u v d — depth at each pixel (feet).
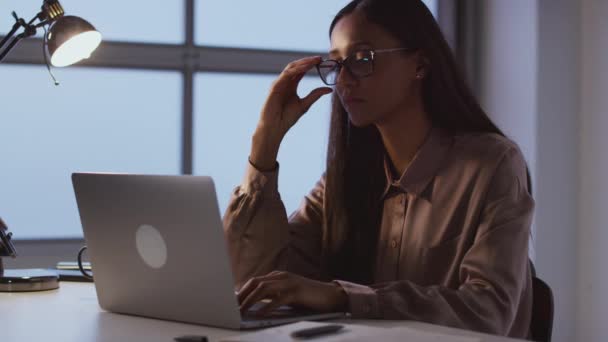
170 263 4.28
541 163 12.57
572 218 12.67
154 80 12.52
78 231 12.09
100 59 12.14
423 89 5.74
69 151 12.03
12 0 11.65
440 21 13.94
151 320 4.51
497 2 13.43
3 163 11.71
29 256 11.76
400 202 5.70
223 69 12.90
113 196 4.50
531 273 5.75
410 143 5.73
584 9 12.60
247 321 4.13
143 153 12.48
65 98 11.99
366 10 5.52
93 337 4.00
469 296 4.52
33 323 4.44
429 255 5.47
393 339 3.53
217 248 4.01
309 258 6.35
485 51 13.75
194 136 12.78
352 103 5.50
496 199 5.17
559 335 12.59
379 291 4.45
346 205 5.95
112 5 12.28
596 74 12.29
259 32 13.14
